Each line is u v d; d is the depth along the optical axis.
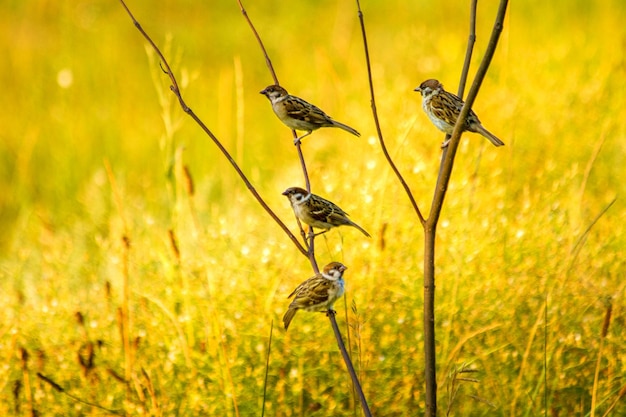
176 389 9.51
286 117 9.96
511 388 9.40
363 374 9.43
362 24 6.78
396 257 10.40
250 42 25.88
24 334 10.08
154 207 15.60
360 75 18.86
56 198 18.05
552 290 9.73
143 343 9.94
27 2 27.67
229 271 10.52
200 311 10.15
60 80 21.25
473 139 14.43
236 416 9.17
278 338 9.76
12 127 20.55
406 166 12.04
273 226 12.03
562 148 13.89
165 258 10.71
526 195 11.44
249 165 17.92
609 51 17.78
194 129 19.86
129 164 18.89
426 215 11.30
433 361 7.07
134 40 26.16
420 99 17.08
